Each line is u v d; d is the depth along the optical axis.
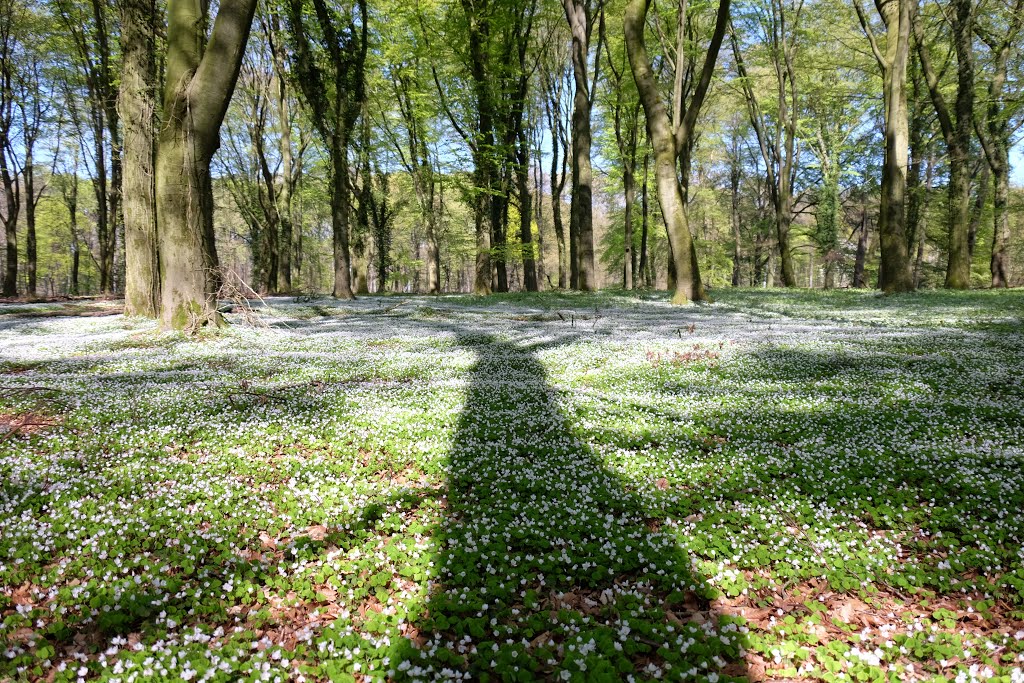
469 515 5.27
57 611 3.57
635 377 11.23
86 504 5.13
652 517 5.33
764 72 41.03
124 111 17.80
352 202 44.66
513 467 6.45
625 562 4.43
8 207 36.06
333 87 34.16
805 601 4.05
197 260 15.96
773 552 4.58
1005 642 3.55
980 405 8.66
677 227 26.14
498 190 34.78
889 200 27.00
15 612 3.61
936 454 6.66
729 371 11.57
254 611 3.79
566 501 5.50
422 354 13.88
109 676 2.98
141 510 5.03
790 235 53.09
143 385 9.72
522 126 40.03
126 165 18.06
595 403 9.19
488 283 35.84
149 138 18.06
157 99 18.05
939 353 12.52
